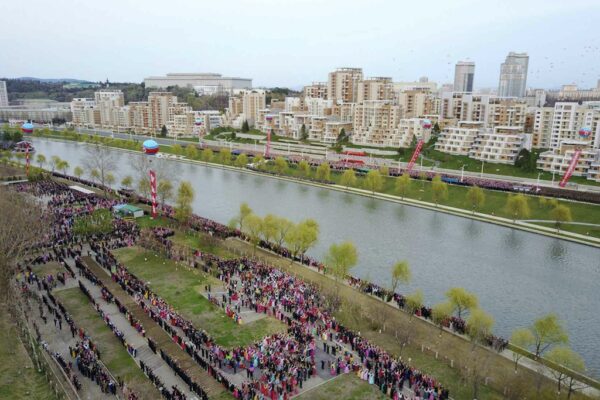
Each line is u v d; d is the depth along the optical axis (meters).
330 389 57.12
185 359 62.94
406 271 83.31
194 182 195.38
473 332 66.62
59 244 105.06
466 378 59.59
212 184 191.75
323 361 61.59
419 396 55.38
